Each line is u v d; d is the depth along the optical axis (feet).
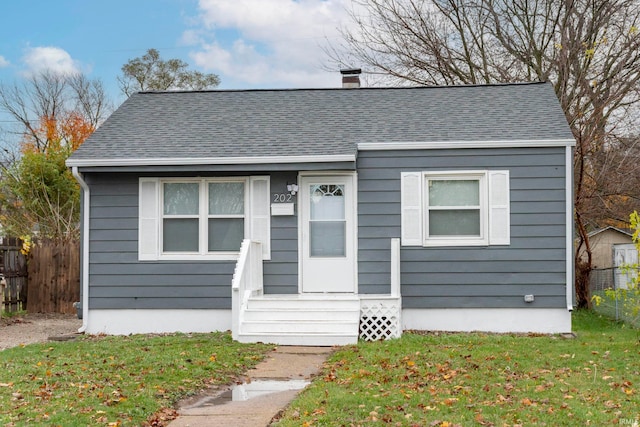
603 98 66.28
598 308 55.21
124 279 42.09
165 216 42.27
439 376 26.96
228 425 21.06
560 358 30.78
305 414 21.58
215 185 42.29
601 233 78.95
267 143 41.65
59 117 114.93
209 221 42.19
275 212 41.60
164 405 23.36
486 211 40.65
